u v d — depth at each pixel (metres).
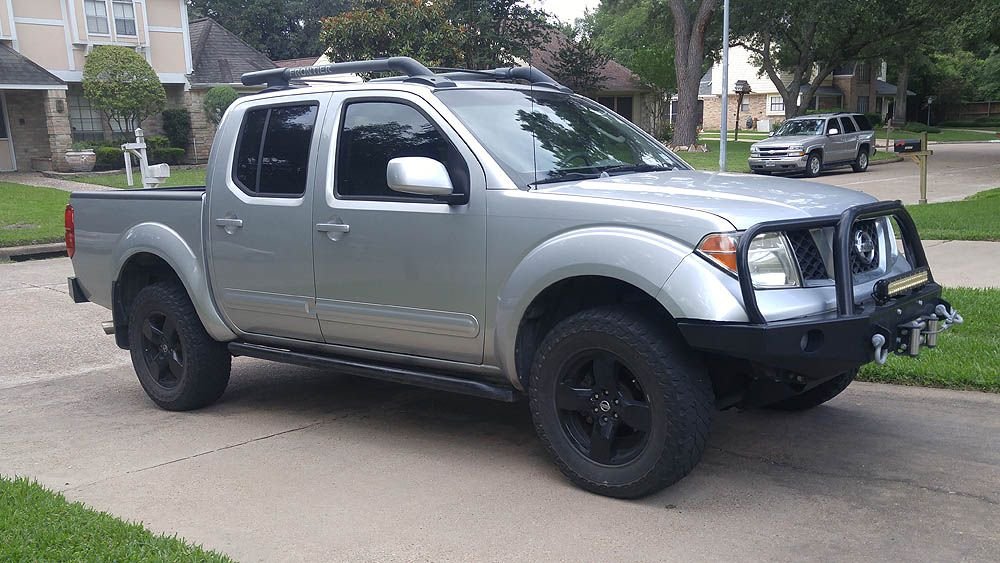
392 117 4.86
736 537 3.73
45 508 3.96
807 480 4.33
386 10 25.59
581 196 4.19
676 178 4.69
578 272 4.06
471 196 4.44
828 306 3.98
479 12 28.19
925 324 4.25
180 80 31.23
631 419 4.06
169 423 5.70
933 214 14.35
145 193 6.00
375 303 4.86
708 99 70.25
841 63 45.56
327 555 3.68
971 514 3.87
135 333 6.10
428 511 4.11
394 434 5.32
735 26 41.41
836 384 5.12
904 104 66.38
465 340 4.58
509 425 5.44
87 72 27.27
